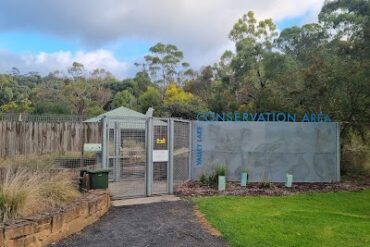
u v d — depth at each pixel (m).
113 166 10.02
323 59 14.25
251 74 33.50
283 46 38.03
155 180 9.93
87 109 52.78
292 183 11.92
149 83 72.50
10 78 70.81
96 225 6.83
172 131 10.14
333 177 12.33
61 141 14.20
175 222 7.05
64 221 6.03
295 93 14.58
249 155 12.24
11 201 5.69
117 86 69.50
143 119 9.69
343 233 6.30
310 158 12.28
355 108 13.05
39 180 6.90
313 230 6.47
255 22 46.44
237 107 25.70
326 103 13.66
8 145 13.85
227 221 7.01
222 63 48.00
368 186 11.48
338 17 21.56
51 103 46.06
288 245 5.62
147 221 7.13
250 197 9.56
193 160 12.28
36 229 5.38
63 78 73.69
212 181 11.17
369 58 13.32
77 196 7.34
